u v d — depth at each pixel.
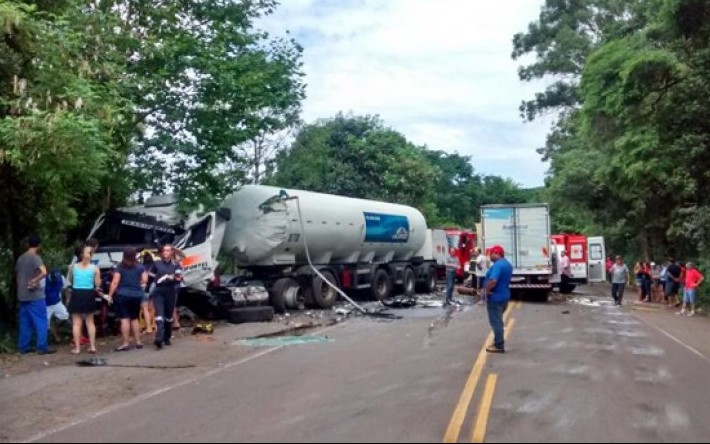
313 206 21.64
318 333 16.47
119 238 17.38
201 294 18.09
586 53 48.88
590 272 40.28
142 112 17.86
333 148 48.91
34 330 13.55
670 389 10.25
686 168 23.86
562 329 17.44
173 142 18.02
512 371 11.32
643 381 10.79
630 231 41.16
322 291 22.08
